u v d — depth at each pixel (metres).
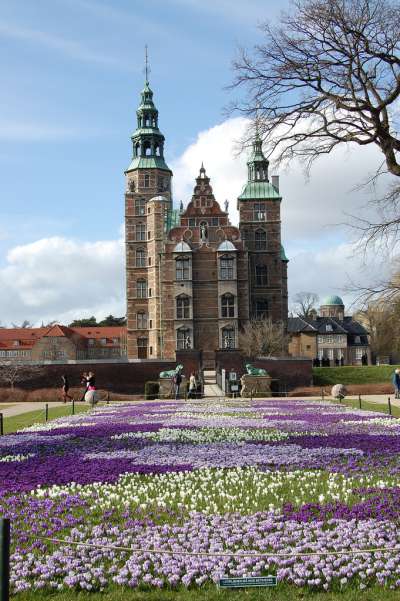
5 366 59.62
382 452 19.06
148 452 19.84
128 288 94.38
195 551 10.29
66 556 10.11
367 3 21.53
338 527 11.27
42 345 130.50
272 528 11.44
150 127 99.25
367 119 22.61
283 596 8.73
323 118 23.20
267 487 14.48
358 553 9.88
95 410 40.09
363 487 14.27
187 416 33.28
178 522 12.03
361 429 25.56
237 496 13.83
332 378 66.81
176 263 85.81
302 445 20.88
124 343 147.12
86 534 11.27
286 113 23.58
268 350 83.38
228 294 85.12
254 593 8.87
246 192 93.50
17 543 10.87
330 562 9.73
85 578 9.30
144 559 10.05
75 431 26.02
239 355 61.91
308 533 10.95
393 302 30.19
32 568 9.73
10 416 38.06
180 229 87.00
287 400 47.47
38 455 19.75
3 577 7.31
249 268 90.44
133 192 96.19
